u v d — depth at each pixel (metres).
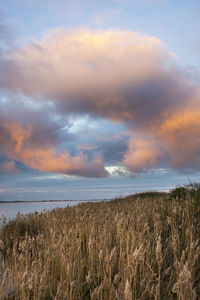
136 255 3.47
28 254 4.75
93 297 3.11
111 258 3.44
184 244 5.05
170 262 4.64
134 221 6.31
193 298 2.62
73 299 3.57
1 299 3.67
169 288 3.82
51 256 4.93
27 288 3.44
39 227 8.57
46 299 3.92
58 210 10.45
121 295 3.21
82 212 9.29
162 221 6.68
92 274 4.12
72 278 4.02
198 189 9.45
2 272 4.45
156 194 18.58
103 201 15.20
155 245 5.03
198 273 3.91
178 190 10.00
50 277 4.37
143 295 3.48
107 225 6.51
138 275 4.07
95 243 5.13
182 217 6.03
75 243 4.81
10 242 6.78
